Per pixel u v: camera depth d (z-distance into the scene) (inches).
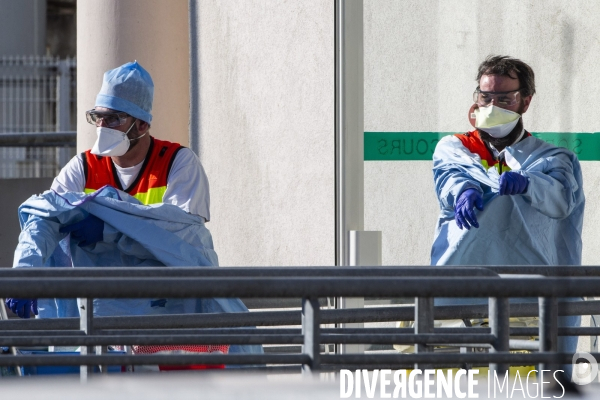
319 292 203.0
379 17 527.5
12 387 193.0
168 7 822.5
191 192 514.9
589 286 209.9
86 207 479.2
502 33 543.8
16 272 234.1
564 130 540.1
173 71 829.2
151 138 535.8
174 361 216.7
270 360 216.4
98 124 515.2
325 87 612.7
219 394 197.8
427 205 541.3
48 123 1733.5
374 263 493.7
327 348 518.3
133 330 310.3
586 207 545.3
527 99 514.6
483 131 517.7
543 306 231.9
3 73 1721.2
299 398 201.9
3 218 1049.5
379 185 531.8
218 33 828.0
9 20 2320.4
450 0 538.3
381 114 530.3
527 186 482.9
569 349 467.2
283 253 689.0
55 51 2967.5
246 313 324.5
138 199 509.7
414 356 223.6
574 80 542.3
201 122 880.9
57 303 469.7
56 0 2942.9
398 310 330.3
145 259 492.4
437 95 539.2
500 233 506.6
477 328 324.2
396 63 531.5
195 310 472.7
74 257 489.4
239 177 785.6
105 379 204.1
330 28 604.1
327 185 610.9
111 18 797.2
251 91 750.5
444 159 511.5
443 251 513.0
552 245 512.7
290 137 673.0
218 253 853.2
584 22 544.1
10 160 1657.2
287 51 674.8
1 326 306.5
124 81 516.1
